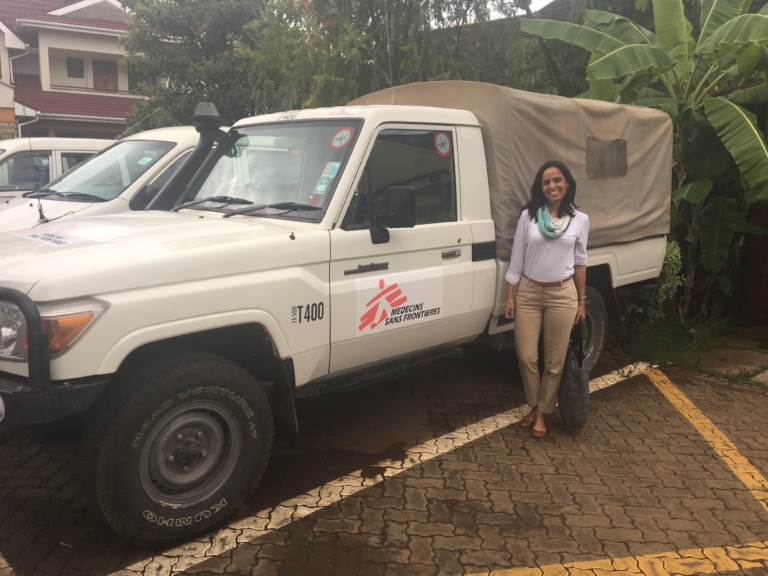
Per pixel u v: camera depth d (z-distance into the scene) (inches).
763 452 174.2
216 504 125.5
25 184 330.0
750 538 131.9
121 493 111.7
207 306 118.8
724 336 304.7
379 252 148.3
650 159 227.9
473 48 359.6
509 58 372.5
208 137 204.7
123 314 108.7
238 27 548.4
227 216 151.7
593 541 128.8
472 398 207.9
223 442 127.8
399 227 140.6
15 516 130.9
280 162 158.6
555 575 117.6
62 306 104.7
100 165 268.5
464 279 169.5
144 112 539.8
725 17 289.0
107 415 110.3
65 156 344.2
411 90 200.4
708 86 300.8
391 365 165.3
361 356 151.9
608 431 185.5
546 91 403.9
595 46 295.4
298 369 137.3
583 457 167.3
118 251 116.4
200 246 121.8
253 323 128.1
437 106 192.4
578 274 171.6
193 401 119.4
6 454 157.3
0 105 731.4
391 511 137.6
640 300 265.0
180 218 151.1
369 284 146.6
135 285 110.8
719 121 257.8
